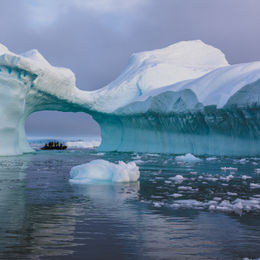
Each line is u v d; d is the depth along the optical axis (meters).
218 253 3.26
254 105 18.53
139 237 3.78
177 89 25.98
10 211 5.06
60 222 4.41
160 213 5.05
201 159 18.97
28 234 3.81
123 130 35.06
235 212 5.16
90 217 4.75
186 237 3.79
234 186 8.26
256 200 6.26
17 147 23.62
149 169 13.12
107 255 3.17
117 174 8.98
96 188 7.69
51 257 3.09
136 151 31.14
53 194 6.76
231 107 20.03
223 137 22.11
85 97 32.56
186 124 24.77
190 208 5.45
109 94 33.84
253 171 12.36
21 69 20.25
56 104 31.08
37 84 24.72
